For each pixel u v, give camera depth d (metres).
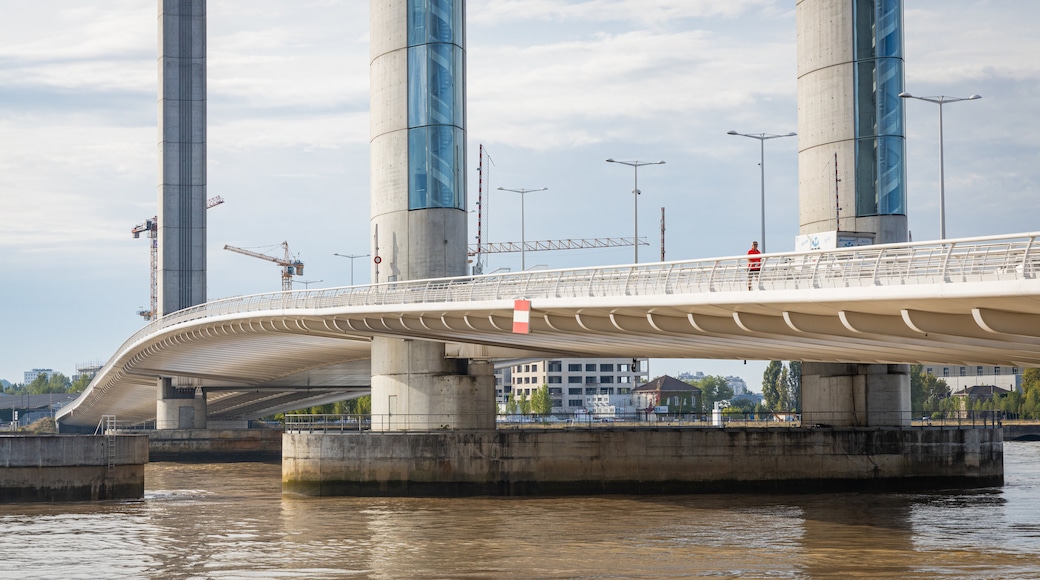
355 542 51.09
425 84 77.25
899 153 77.12
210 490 79.25
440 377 74.88
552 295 55.50
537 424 90.69
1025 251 33.34
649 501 67.81
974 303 35.22
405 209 77.31
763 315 44.53
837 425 76.94
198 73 156.50
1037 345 39.06
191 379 139.62
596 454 72.12
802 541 50.47
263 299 87.44
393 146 78.06
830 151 78.19
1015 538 51.12
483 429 74.31
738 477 73.12
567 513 61.69
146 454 73.00
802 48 80.44
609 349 65.00
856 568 43.53
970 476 76.31
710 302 43.50
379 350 77.12
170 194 154.25
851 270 43.81
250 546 50.00
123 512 63.44
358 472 71.94
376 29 79.75
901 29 78.25
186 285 153.75
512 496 71.00
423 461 71.50
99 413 197.75
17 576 42.81
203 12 157.38
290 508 65.25
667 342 55.25
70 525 57.50
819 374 78.31
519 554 47.41
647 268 57.97
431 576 42.59
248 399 157.12
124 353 128.50
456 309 59.41
